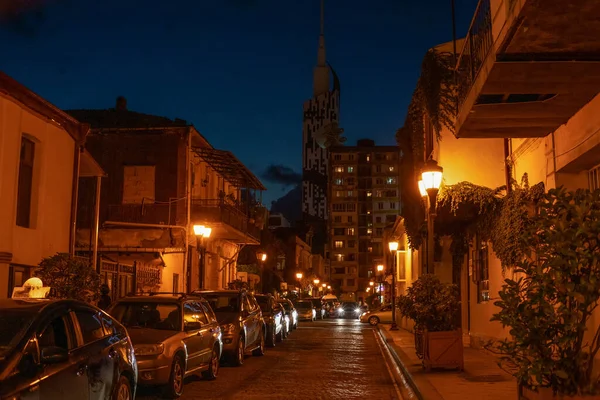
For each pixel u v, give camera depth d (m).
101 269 21.23
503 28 8.23
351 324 44.41
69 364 6.57
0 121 14.11
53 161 16.55
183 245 26.05
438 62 16.56
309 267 94.50
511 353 6.03
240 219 32.41
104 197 28.55
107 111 36.06
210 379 13.43
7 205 14.34
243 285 32.88
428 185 13.81
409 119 22.38
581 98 9.86
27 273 15.31
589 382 5.73
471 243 18.50
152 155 28.67
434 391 10.83
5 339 6.06
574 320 5.60
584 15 7.48
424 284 13.92
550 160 11.69
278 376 14.29
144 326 11.93
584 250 5.69
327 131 177.38
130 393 8.22
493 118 10.90
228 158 30.75
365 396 11.61
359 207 120.81
